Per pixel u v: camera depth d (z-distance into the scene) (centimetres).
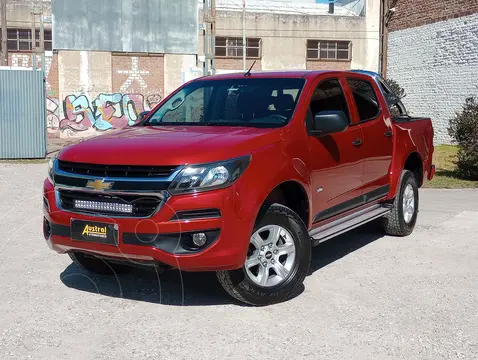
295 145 559
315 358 430
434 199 1137
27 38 3488
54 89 3212
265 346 449
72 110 3225
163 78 3316
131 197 488
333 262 677
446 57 2498
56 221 523
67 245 522
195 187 475
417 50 2683
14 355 437
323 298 554
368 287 587
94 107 3247
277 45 3925
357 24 4016
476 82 2341
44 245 752
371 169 698
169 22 2375
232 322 495
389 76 2895
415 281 607
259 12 3900
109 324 493
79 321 500
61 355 437
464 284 598
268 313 515
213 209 477
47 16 3494
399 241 777
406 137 788
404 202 793
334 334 472
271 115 592
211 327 485
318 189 588
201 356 432
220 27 3828
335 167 615
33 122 1933
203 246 480
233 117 612
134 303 542
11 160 1894
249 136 529
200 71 3338
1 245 751
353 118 673
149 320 501
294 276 540
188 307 530
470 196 1180
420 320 502
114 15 2325
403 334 473
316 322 496
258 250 520
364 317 507
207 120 627
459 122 1481
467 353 439
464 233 823
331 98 653
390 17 2869
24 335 472
